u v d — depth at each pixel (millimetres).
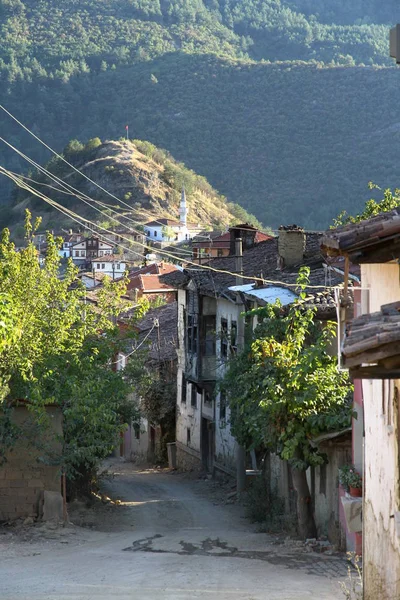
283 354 22766
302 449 22547
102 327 29250
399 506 12023
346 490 18875
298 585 17156
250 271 38219
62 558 20875
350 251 10977
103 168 185125
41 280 27500
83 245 128625
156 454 48969
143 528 26500
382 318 8891
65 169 192250
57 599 16094
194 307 40719
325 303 25766
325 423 21734
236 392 28703
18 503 25781
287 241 34906
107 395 27469
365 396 14672
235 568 19266
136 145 198875
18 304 26094
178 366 46125
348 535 20875
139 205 175750
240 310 33125
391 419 12477
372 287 13547
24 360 24969
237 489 32656
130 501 32625
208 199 194125
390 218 10539
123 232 139625
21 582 17953
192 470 43250
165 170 190375
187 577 18188
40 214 179625
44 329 27016
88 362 27281
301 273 24062
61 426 25891
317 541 22734
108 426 26031
